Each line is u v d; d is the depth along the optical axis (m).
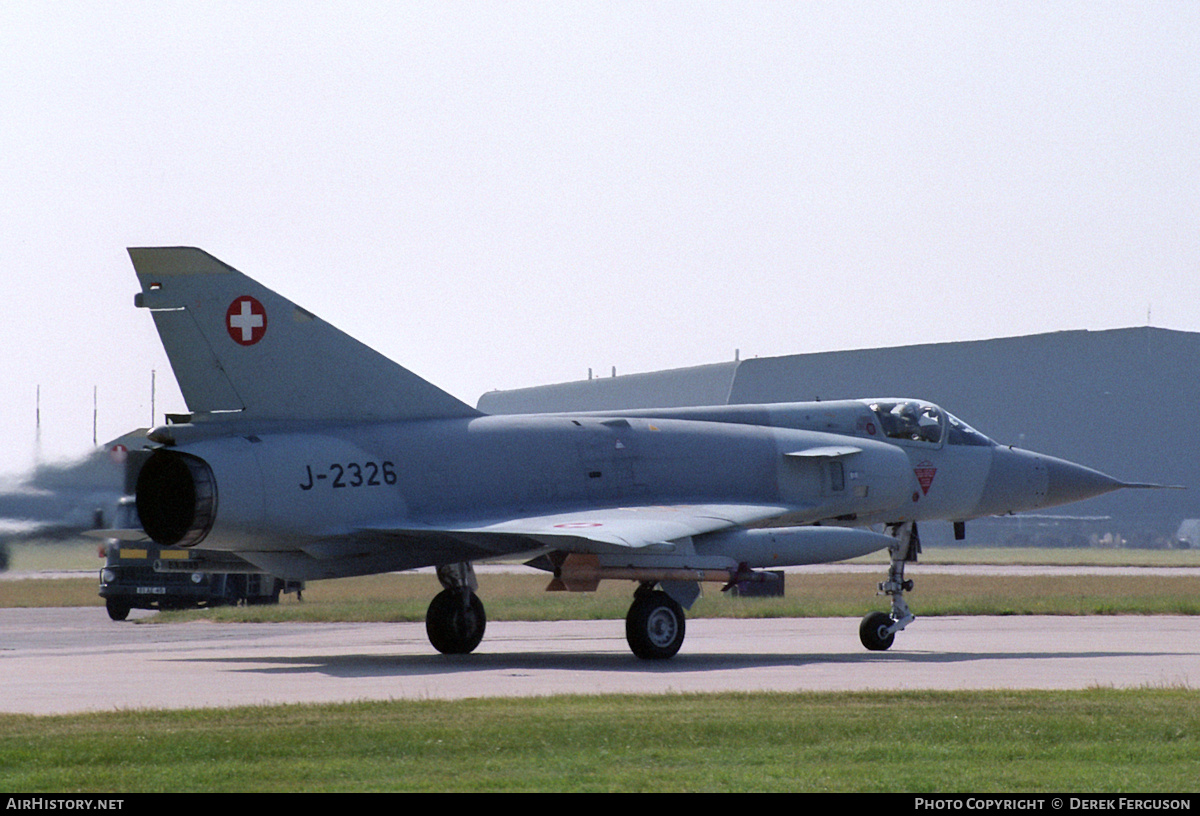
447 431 68.25
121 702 49.47
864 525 79.62
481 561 74.12
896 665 64.75
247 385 64.12
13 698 50.91
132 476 90.00
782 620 105.00
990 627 94.88
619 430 72.81
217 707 46.81
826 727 40.38
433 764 34.84
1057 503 86.81
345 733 39.09
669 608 67.50
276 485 62.44
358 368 66.94
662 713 43.62
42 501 88.50
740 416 78.44
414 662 67.25
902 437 81.12
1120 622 100.44
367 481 65.06
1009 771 34.06
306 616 107.25
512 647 79.12
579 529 62.62
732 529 70.19
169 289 63.59
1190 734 39.59
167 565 72.12
